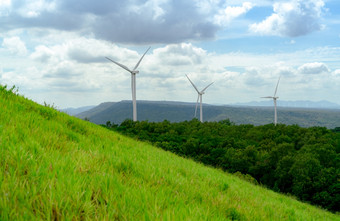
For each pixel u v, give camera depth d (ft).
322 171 178.60
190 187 21.62
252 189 44.65
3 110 25.43
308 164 185.98
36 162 15.06
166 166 28.27
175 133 335.06
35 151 17.06
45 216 10.51
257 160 231.09
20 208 10.46
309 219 30.07
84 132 36.76
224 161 239.30
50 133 23.32
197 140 265.75
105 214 11.72
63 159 17.07
